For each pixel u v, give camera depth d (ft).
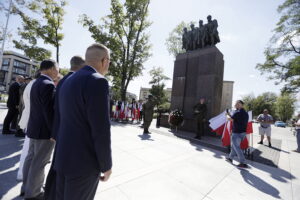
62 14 62.59
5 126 17.75
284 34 67.36
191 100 35.17
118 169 11.59
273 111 211.61
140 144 18.89
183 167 13.05
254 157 18.42
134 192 8.85
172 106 38.60
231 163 15.28
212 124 21.04
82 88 3.82
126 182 9.82
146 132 26.43
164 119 38.65
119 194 8.52
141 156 14.75
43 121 7.07
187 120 33.53
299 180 12.62
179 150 17.92
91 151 3.95
